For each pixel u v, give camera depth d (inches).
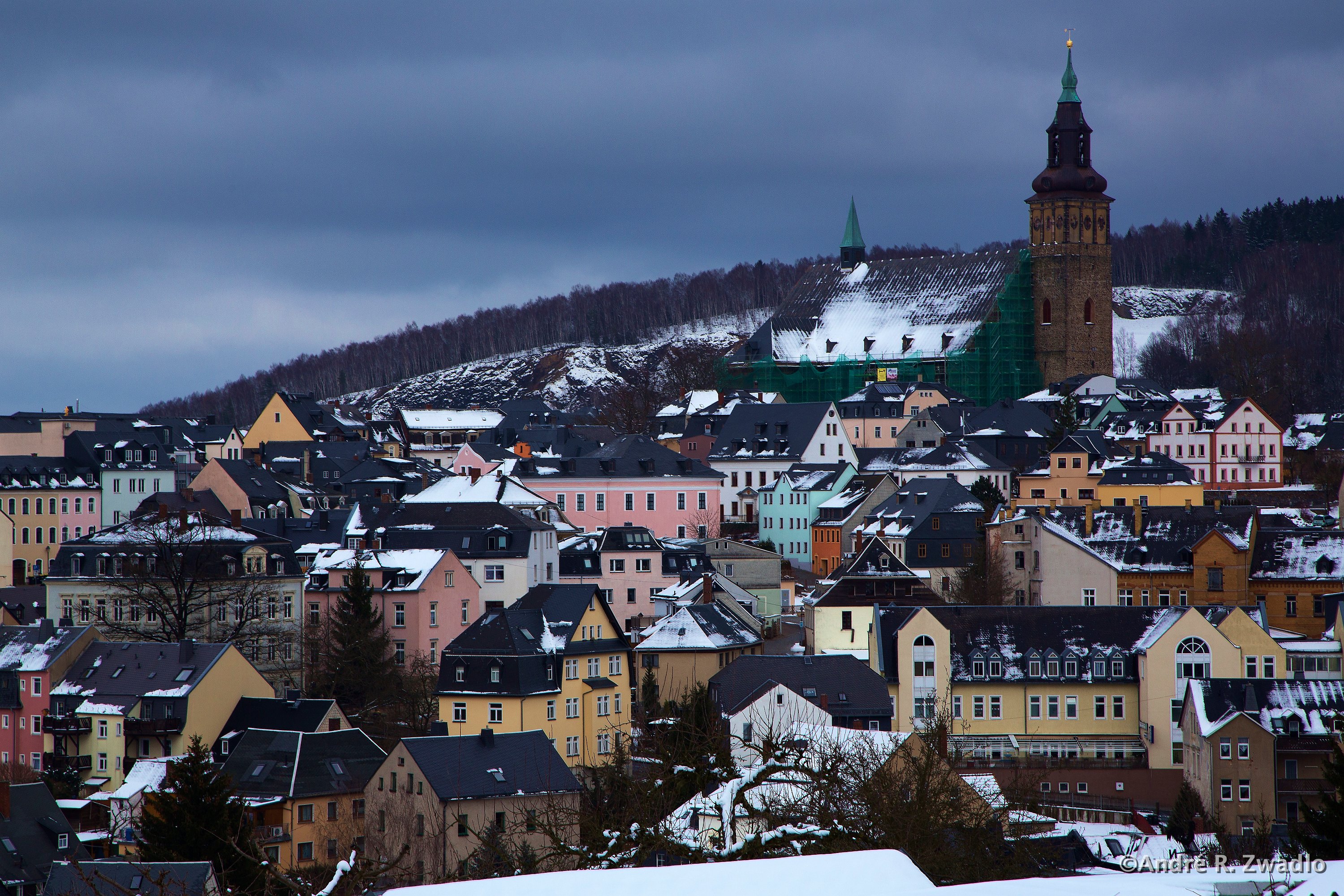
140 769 7785.4
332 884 2854.3
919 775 3978.8
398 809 6963.6
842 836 2832.2
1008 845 4279.0
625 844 2901.1
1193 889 1987.0
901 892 1918.1
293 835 7066.9
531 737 7234.3
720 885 1930.4
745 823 3582.7
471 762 6983.3
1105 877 2063.2
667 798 3260.3
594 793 4185.5
